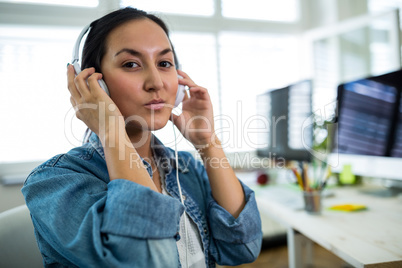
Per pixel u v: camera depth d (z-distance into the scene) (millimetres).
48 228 491
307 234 826
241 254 685
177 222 534
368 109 1236
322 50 2340
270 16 2475
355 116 1311
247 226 680
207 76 2223
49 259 542
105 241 463
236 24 2357
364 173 1259
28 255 725
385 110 1152
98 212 492
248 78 2328
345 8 2293
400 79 1087
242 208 726
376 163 1194
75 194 521
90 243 457
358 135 1293
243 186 773
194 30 2256
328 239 748
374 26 2080
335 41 2281
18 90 1727
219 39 2326
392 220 881
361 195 1233
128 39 591
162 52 617
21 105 1731
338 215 962
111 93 605
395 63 1741
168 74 634
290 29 2510
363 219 904
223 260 702
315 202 986
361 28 2160
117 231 464
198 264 655
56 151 1791
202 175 819
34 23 1796
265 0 2465
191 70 2201
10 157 1720
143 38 598
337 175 1502
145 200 494
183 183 760
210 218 703
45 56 1788
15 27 1778
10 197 1627
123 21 612
